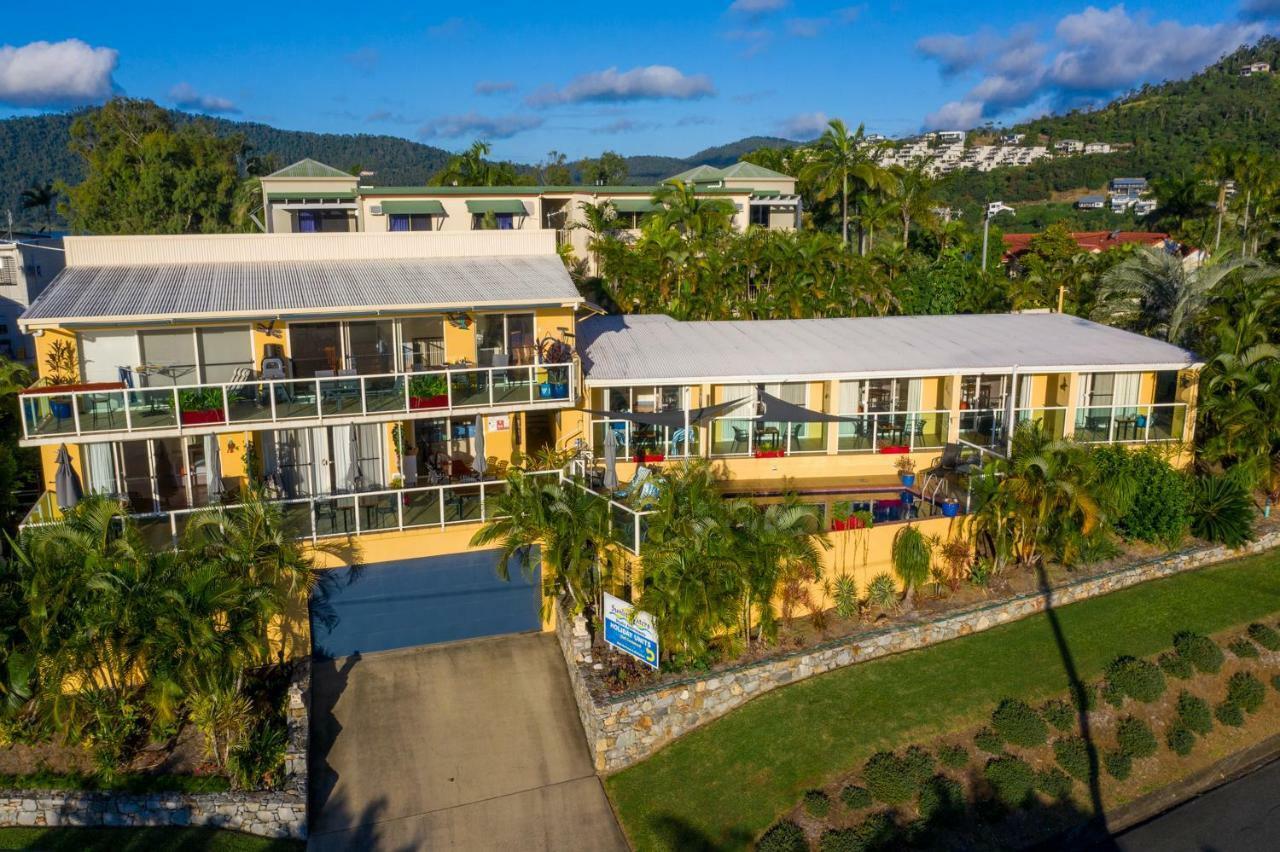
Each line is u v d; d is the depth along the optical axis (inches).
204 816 716.0
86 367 913.5
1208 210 2603.3
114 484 915.4
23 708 753.0
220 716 733.3
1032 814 770.2
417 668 903.1
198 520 789.2
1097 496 977.5
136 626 695.7
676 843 726.5
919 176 2199.8
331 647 911.7
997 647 932.0
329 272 1039.6
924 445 1191.6
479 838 725.3
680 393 1131.9
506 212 2011.6
